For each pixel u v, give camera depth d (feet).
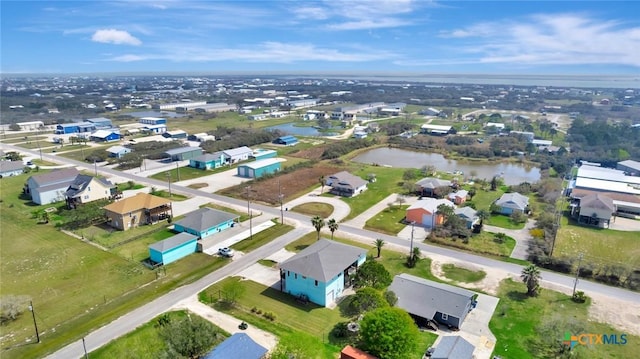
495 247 207.41
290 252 201.16
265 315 148.77
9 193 299.99
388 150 489.67
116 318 147.02
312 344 122.83
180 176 343.87
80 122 601.21
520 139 510.99
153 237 219.41
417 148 489.26
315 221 209.97
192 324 129.59
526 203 262.88
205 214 228.02
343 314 151.12
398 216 252.21
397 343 119.24
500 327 143.23
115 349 129.80
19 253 200.95
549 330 135.95
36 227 234.38
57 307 154.61
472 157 446.19
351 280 172.04
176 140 508.53
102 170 363.56
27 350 130.00
